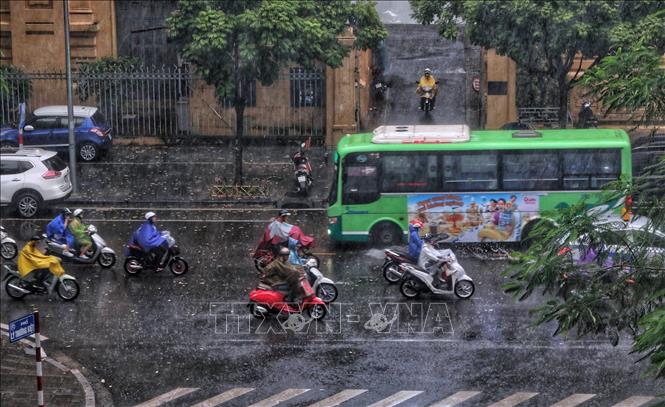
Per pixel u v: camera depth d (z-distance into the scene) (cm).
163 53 4238
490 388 1858
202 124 4088
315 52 3319
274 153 3888
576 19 3203
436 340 2094
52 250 2573
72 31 4150
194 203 3231
